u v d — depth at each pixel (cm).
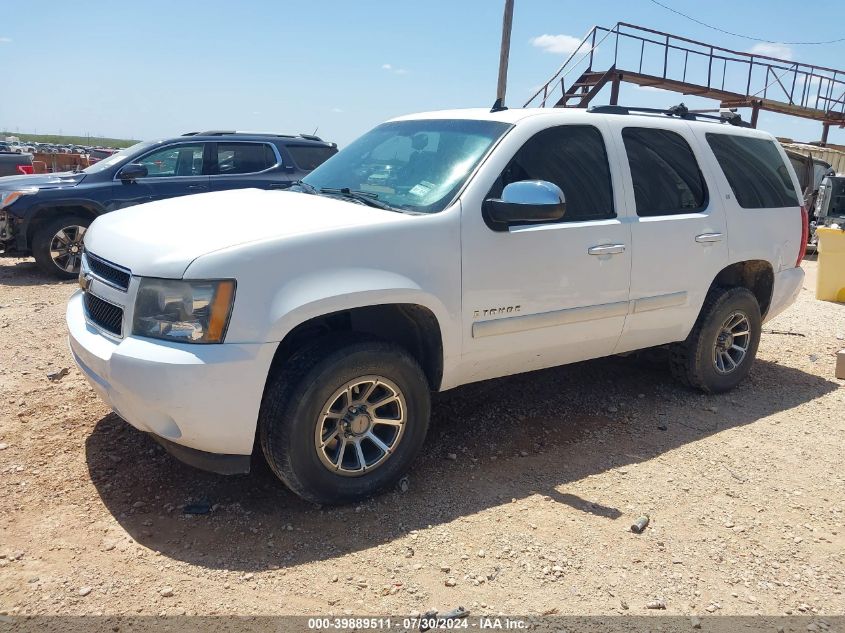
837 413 521
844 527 362
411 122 469
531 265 396
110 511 341
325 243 330
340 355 331
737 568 323
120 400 321
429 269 358
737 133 541
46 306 727
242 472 331
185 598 281
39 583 284
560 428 469
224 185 962
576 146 432
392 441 364
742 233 515
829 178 1524
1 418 432
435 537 334
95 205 890
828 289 960
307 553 316
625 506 372
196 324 307
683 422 489
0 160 1512
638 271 449
